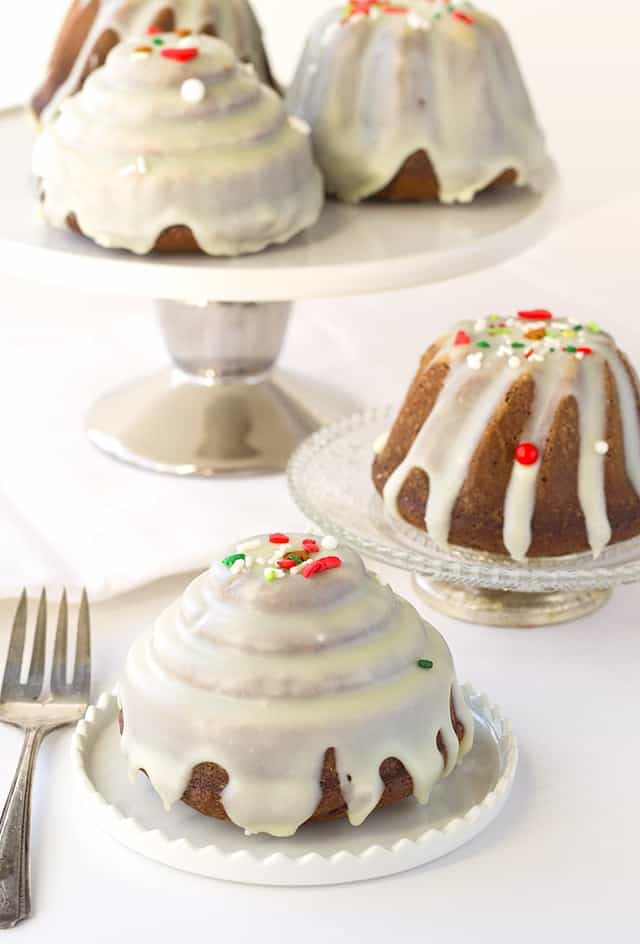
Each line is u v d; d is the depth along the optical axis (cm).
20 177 97
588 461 83
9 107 106
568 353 84
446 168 95
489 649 81
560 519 83
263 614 70
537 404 83
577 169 128
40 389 101
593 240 117
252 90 90
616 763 75
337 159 96
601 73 127
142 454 94
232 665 70
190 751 70
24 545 85
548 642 81
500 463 83
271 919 68
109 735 74
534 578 80
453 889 69
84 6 99
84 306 112
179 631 71
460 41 95
